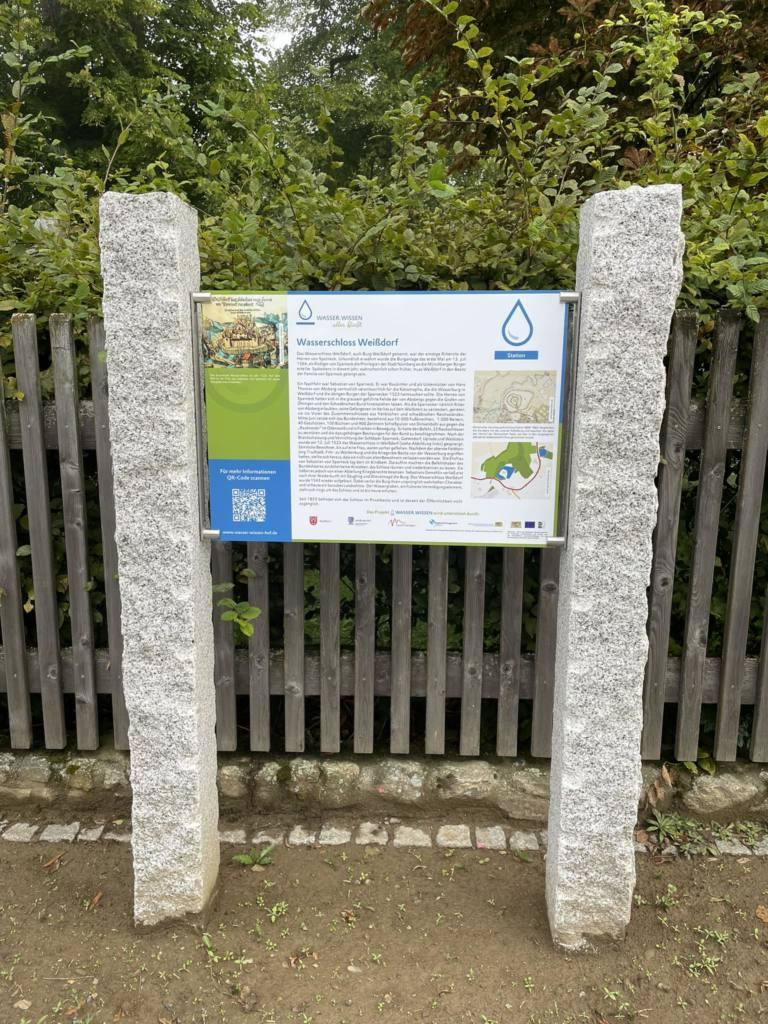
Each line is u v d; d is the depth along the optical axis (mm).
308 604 3316
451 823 2951
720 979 2215
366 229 2664
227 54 15156
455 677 2949
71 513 2850
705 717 3066
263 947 2314
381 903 2523
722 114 3887
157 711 2213
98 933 2367
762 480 2715
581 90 2777
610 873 2232
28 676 3018
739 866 2705
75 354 2785
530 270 2717
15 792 3016
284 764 3023
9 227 2803
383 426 2213
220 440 2246
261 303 2162
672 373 2637
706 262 2500
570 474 2152
